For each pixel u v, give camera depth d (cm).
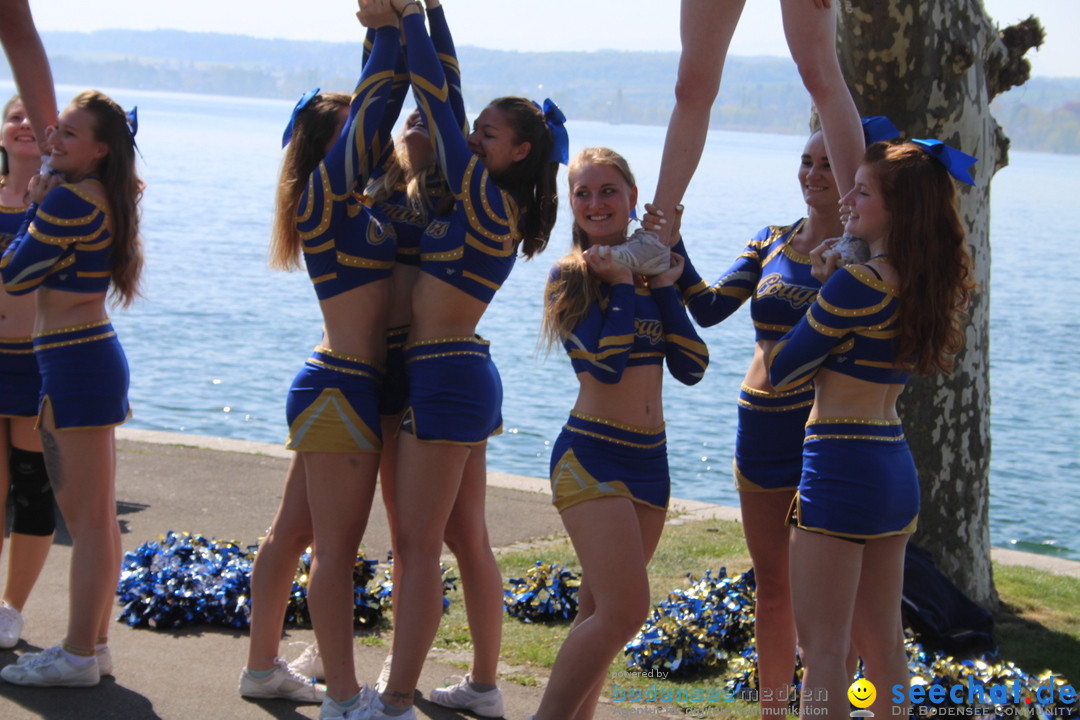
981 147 555
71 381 378
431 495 353
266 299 2377
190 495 705
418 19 348
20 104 429
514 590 530
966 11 542
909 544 518
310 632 475
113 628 462
